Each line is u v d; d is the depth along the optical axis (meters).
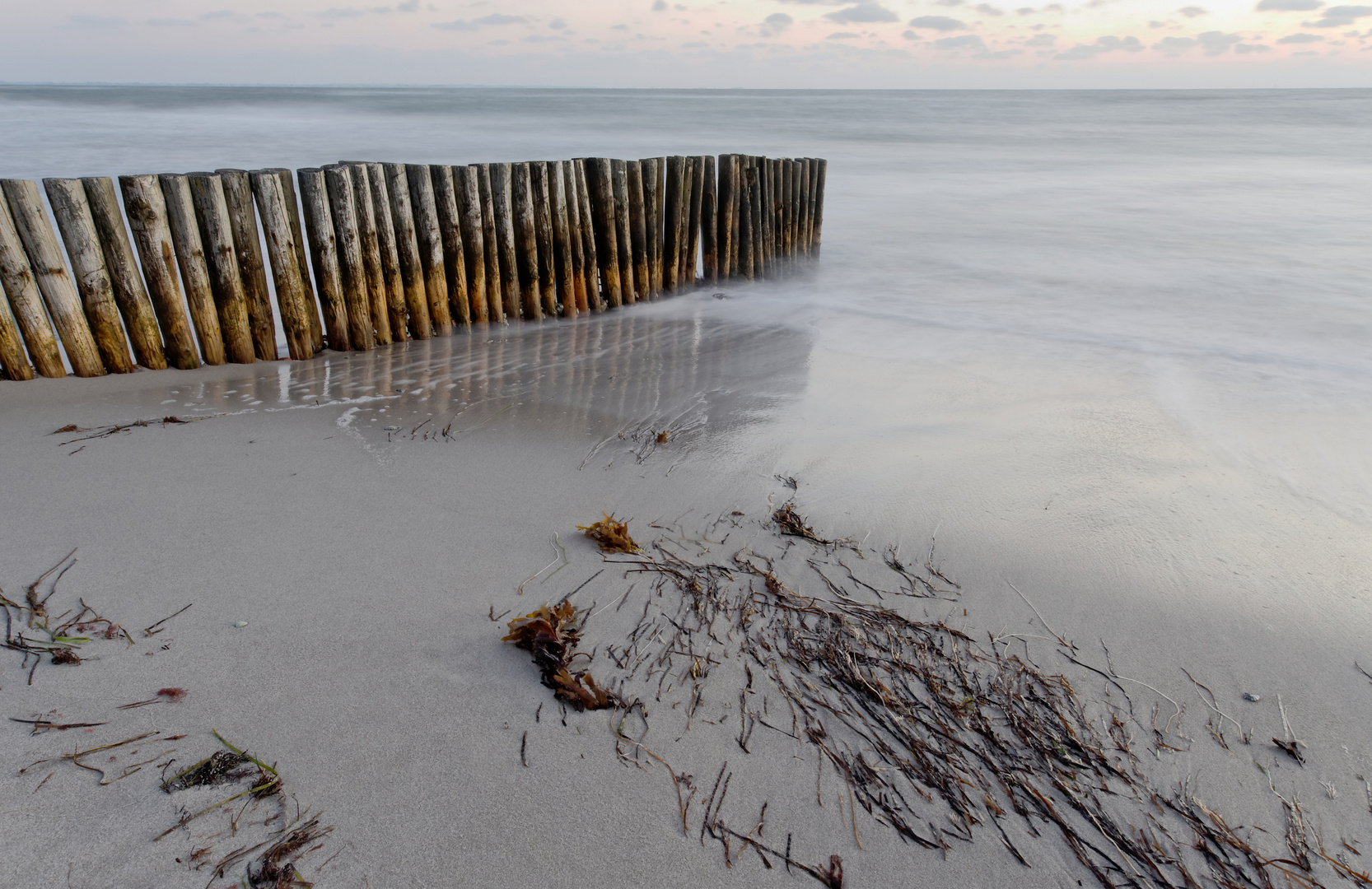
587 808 2.20
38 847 1.97
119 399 4.96
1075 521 3.94
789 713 2.60
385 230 6.12
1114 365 6.63
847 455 4.64
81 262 5.05
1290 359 6.90
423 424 4.87
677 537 3.63
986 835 2.22
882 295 9.20
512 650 2.81
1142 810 2.32
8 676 2.52
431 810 2.16
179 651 2.70
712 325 7.61
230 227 5.43
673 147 27.08
